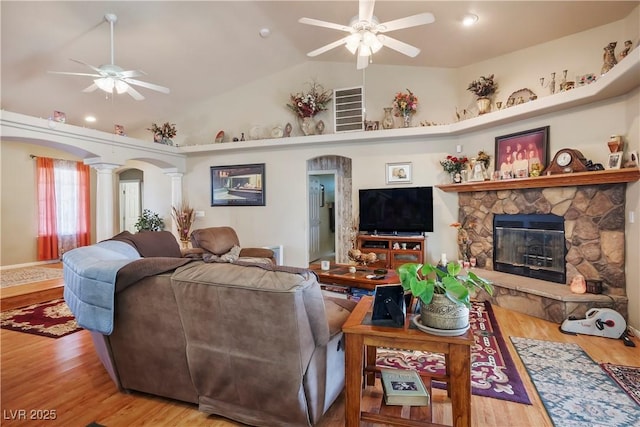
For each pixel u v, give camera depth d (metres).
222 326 1.75
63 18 3.78
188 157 6.85
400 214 5.19
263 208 6.27
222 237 4.72
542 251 4.01
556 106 3.59
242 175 6.39
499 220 4.44
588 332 3.08
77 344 3.03
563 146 3.72
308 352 1.67
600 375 2.37
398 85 5.34
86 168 7.70
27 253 6.71
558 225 3.75
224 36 4.73
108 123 6.59
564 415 1.93
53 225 7.07
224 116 6.51
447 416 1.90
